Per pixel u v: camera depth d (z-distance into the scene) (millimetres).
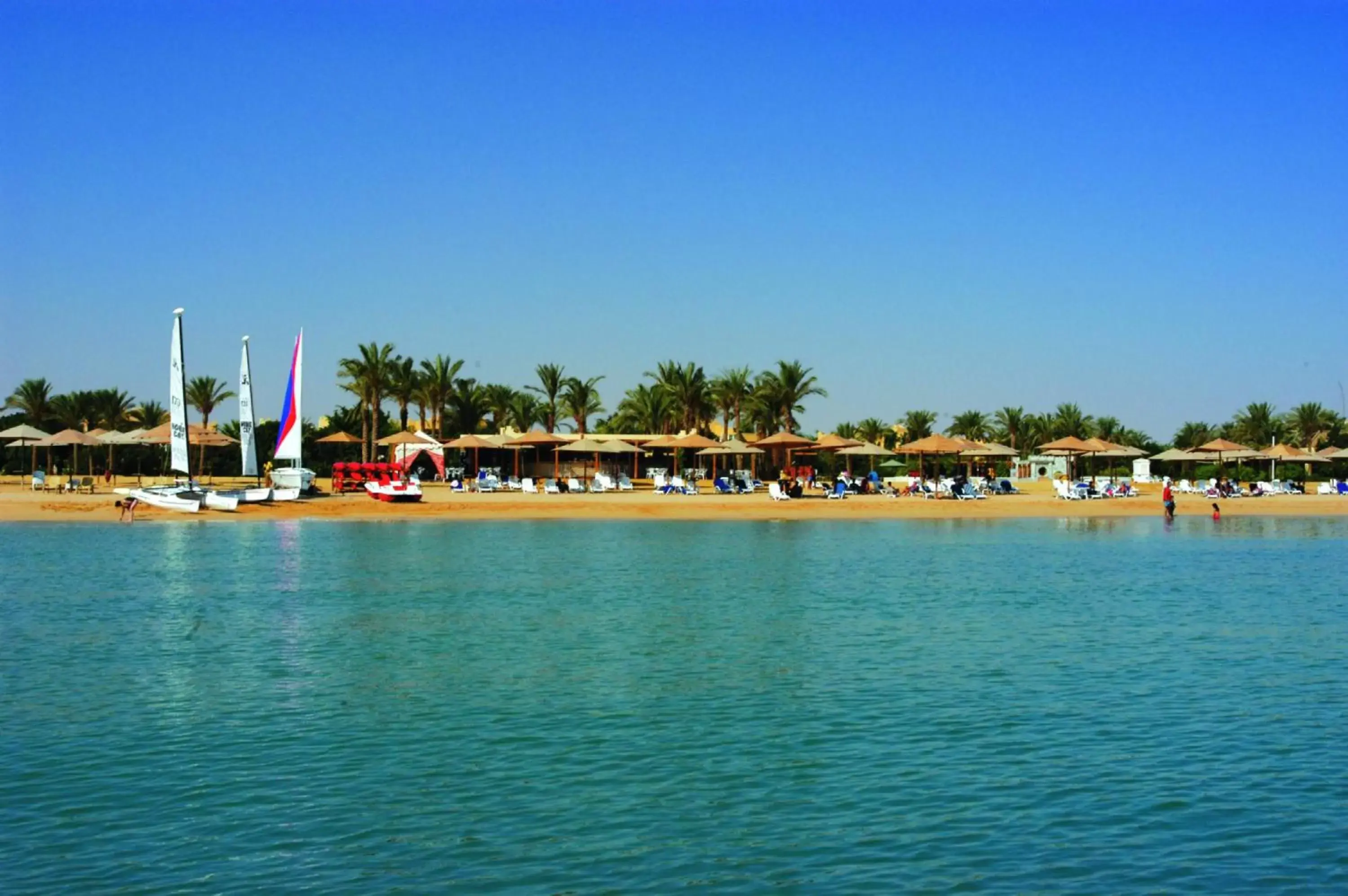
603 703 18000
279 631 24594
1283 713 17406
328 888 10930
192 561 38906
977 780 14102
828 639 23734
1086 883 11078
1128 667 20859
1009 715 17250
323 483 77250
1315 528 56625
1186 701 18219
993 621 26219
